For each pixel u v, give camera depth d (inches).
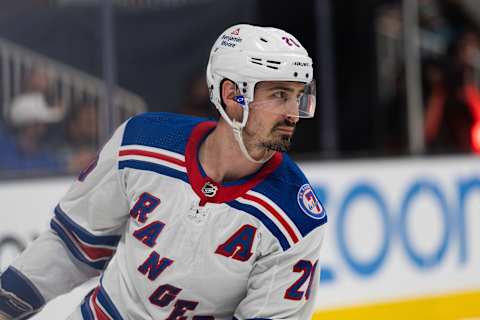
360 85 751.1
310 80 311.7
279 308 331.3
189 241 320.5
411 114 758.5
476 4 841.5
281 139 313.4
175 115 339.6
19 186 542.3
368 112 751.7
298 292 330.6
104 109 641.6
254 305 331.6
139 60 692.7
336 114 733.9
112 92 637.9
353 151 745.0
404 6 754.8
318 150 698.2
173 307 332.5
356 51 752.3
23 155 639.8
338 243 637.3
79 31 668.1
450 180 706.8
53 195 553.9
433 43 816.9
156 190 325.7
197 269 322.7
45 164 641.6
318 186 636.7
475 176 722.8
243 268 324.5
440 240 693.3
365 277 648.4
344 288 636.7
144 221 327.0
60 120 650.8
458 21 833.5
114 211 343.3
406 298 669.3
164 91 700.0
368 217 655.1
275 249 323.6
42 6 666.2
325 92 701.9
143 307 339.0
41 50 663.1
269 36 310.3
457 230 705.0
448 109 814.5
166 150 326.6
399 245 669.3
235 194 319.0
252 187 320.2
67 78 661.9
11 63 655.8
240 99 310.7
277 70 304.7
